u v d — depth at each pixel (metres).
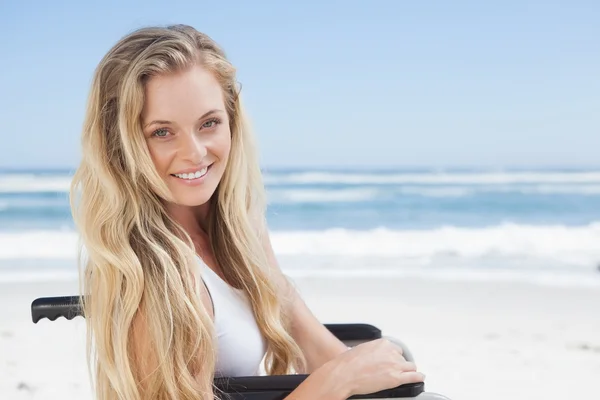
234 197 2.00
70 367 4.51
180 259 1.71
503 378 4.31
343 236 12.84
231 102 1.91
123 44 1.68
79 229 1.77
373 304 6.30
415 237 12.64
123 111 1.64
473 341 5.13
